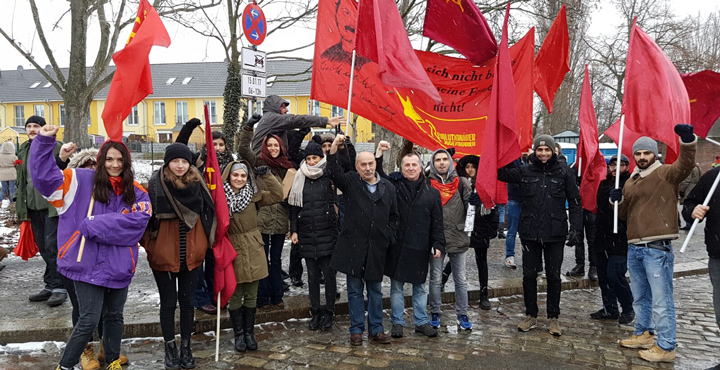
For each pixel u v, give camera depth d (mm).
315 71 5918
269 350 4824
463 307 5523
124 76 4023
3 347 4652
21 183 5562
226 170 4898
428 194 5219
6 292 6125
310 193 5371
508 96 5152
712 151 23625
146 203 3977
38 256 8344
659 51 5070
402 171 5359
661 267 4648
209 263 5180
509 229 8188
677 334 5414
